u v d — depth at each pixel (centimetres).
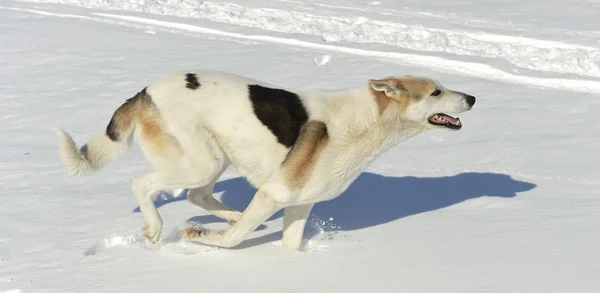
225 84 529
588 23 1368
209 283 473
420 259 502
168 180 535
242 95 524
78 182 679
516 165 742
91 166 554
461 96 546
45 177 691
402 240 543
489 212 604
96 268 496
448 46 1266
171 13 1487
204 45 1246
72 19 1408
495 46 1259
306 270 493
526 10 1480
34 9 1494
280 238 566
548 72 1135
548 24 1366
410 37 1317
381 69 1109
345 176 536
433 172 724
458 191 668
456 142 822
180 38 1295
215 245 539
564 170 723
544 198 638
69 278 481
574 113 927
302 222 541
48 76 1059
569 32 1312
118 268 497
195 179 534
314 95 535
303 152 518
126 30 1338
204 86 529
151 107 529
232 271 493
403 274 477
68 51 1188
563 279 456
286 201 525
